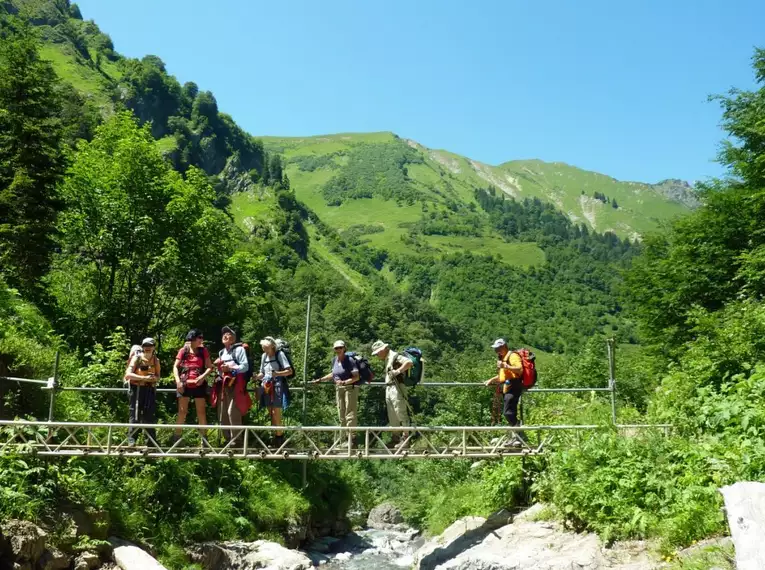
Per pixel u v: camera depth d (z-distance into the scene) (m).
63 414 12.01
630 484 8.66
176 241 25.22
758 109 20.95
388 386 11.30
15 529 8.08
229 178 178.25
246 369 11.12
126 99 152.12
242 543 11.55
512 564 8.46
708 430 9.40
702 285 22.33
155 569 8.67
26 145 20.30
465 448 10.67
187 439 12.41
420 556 11.43
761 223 20.67
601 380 25.16
